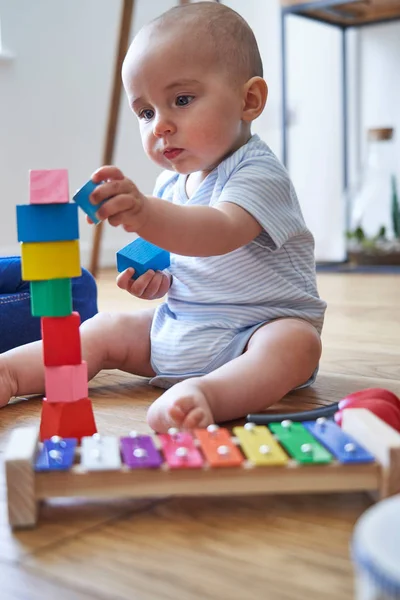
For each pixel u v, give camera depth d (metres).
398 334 1.47
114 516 0.61
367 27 2.86
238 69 1.00
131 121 3.01
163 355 1.02
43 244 0.70
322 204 3.04
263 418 0.81
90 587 0.49
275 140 3.14
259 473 0.59
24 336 1.21
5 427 0.89
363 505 0.63
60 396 0.74
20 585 0.50
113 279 2.55
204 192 1.03
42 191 0.69
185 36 0.96
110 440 0.65
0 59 2.48
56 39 2.67
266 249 1.02
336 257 3.03
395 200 2.82
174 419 0.76
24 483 0.59
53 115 2.68
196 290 1.03
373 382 1.09
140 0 2.94
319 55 2.97
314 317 1.04
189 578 0.50
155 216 0.75
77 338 0.74
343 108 2.93
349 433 0.67
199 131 0.97
